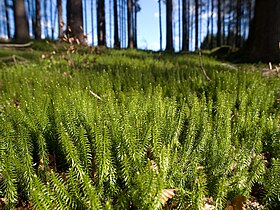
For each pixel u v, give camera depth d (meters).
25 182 1.58
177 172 1.65
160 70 4.56
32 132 2.00
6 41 11.75
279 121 2.58
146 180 1.41
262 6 7.99
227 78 3.54
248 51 8.34
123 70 4.57
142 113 2.20
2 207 1.63
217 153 1.83
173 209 1.54
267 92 3.11
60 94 2.56
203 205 1.56
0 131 1.96
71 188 1.49
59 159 2.02
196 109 2.31
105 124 1.98
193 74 4.02
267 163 2.13
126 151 1.73
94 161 1.86
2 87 3.74
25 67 5.08
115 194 1.59
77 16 10.98
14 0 13.28
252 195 1.88
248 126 2.31
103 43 17.61
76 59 5.66
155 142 1.83
